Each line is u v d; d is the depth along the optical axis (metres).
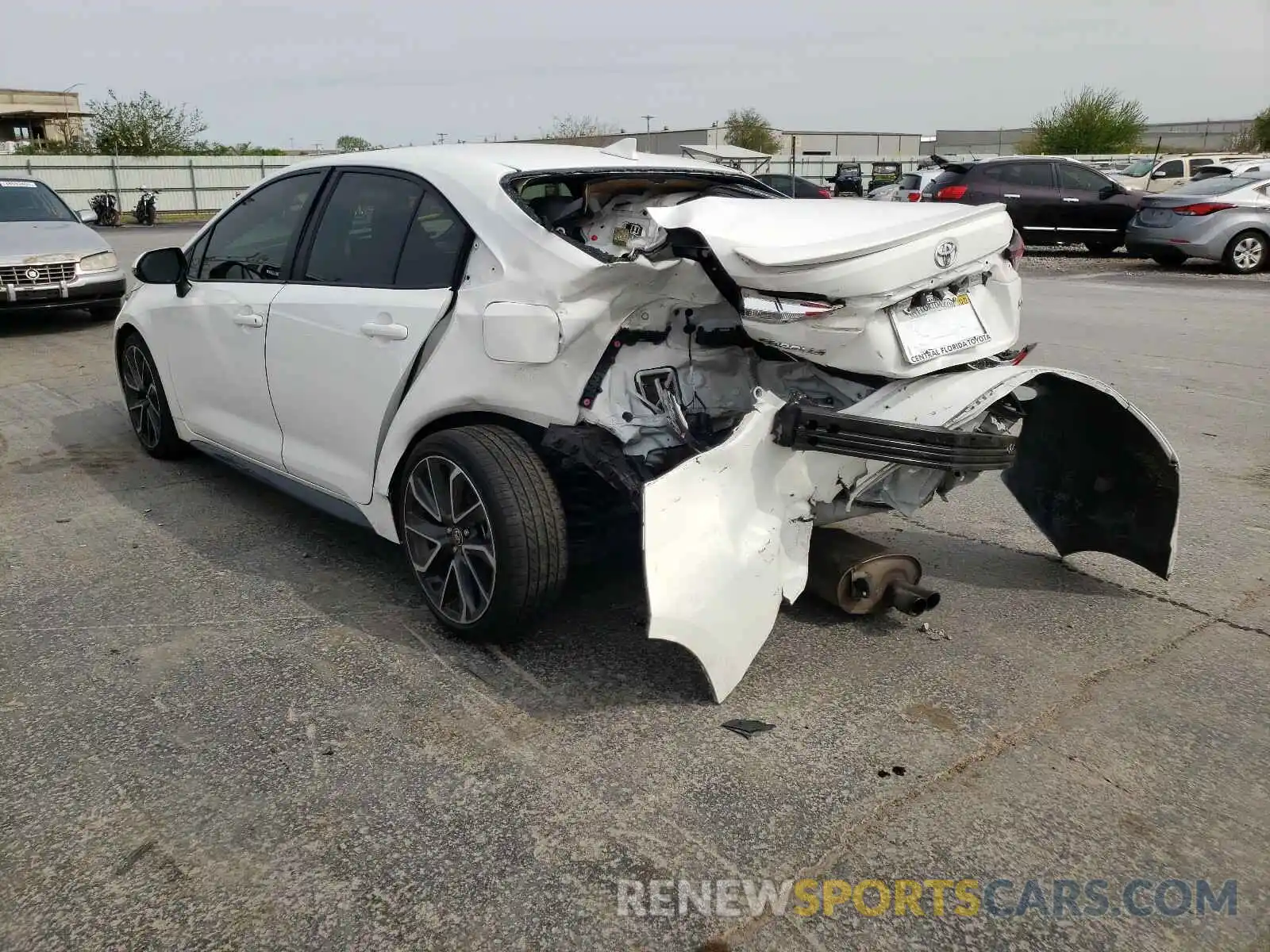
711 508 2.79
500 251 3.10
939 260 2.89
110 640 3.28
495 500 2.94
